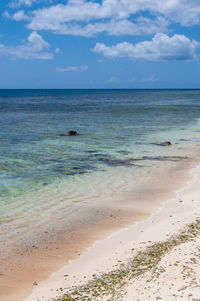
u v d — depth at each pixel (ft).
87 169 92.58
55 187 76.74
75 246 49.83
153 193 73.87
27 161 99.50
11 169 90.22
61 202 67.56
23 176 84.33
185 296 32.63
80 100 505.25
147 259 43.09
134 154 111.65
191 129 173.37
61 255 47.19
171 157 108.27
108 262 44.09
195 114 256.52
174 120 214.48
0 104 386.11
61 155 108.37
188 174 89.10
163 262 41.37
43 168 92.27
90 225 57.16
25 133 153.48
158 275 38.09
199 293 32.89
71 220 59.11
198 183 80.89
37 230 54.75
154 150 118.52
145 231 53.78
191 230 51.11
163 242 48.03
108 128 173.58
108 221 58.85
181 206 65.05
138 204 67.15
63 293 37.17
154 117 232.12
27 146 122.01
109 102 440.45
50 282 40.47
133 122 201.46
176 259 41.65
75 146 123.54
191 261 40.47
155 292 34.24
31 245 49.78
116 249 48.11
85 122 199.72
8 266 44.11
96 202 68.08
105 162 100.58
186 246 45.21
